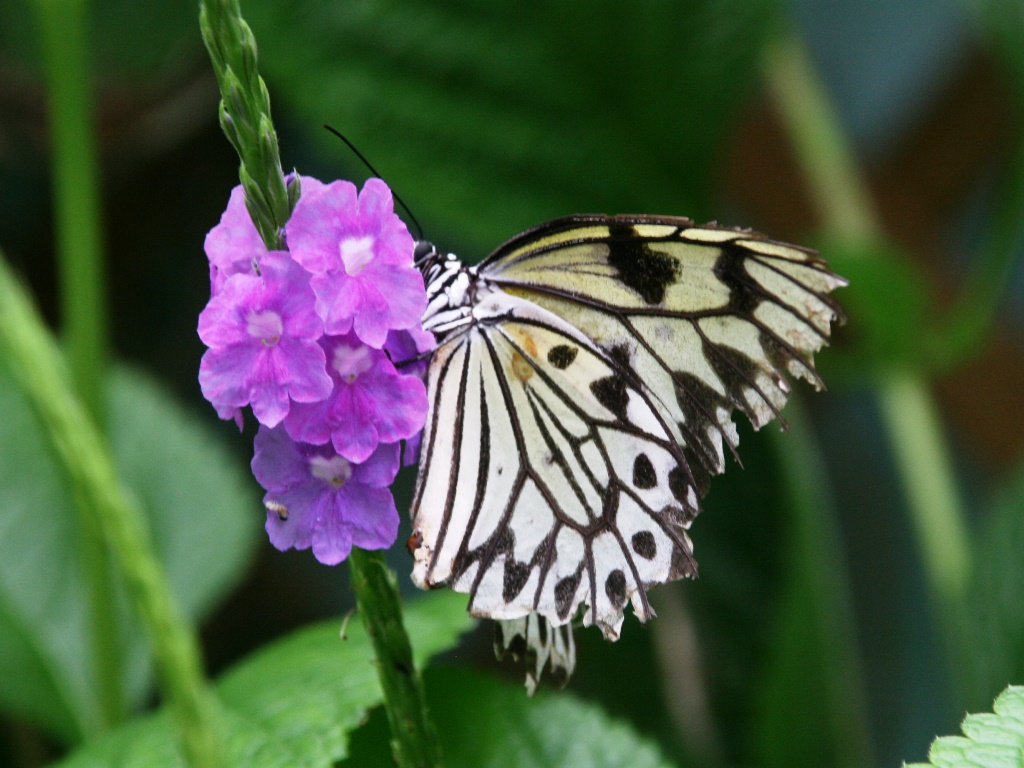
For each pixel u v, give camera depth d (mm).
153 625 947
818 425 1624
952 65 1462
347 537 921
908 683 1635
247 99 917
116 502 950
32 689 1118
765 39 1165
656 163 1228
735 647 1215
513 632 959
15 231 1477
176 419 1329
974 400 1395
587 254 974
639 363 975
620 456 968
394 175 1207
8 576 1160
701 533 1230
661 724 1211
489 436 961
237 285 915
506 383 962
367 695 998
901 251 1418
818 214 1353
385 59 1178
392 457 922
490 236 1230
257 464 922
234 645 1502
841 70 1604
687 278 974
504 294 969
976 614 1071
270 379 915
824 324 969
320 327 915
